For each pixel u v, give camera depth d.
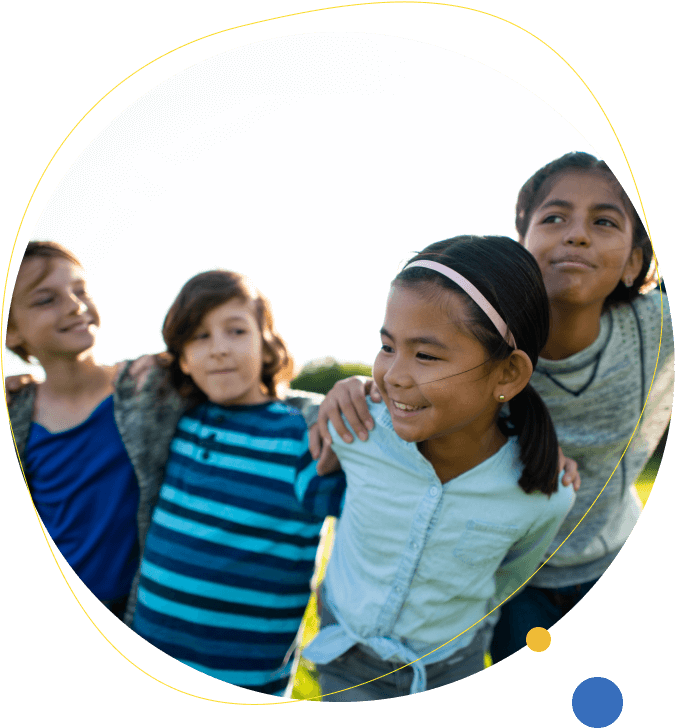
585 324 1.21
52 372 1.26
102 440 1.26
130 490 1.26
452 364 1.11
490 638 1.42
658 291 1.27
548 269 1.18
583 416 1.25
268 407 1.20
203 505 1.22
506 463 1.20
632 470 1.36
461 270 1.10
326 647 1.30
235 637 1.28
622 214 1.21
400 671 1.29
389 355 1.13
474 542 1.22
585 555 1.41
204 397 1.21
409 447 1.16
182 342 1.20
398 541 1.21
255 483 1.21
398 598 1.23
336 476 1.22
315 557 1.27
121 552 1.29
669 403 1.36
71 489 1.29
